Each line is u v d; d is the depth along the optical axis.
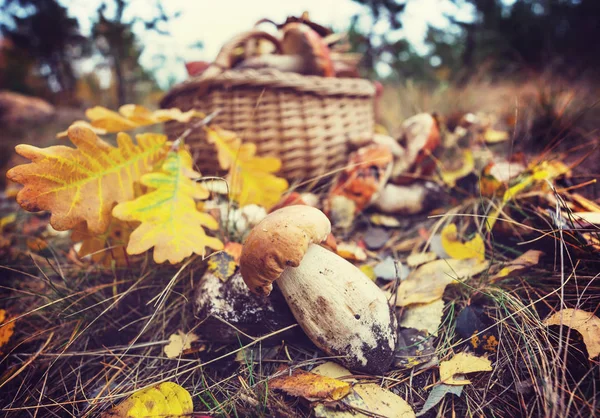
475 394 0.28
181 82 0.48
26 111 1.20
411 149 0.47
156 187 0.36
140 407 0.27
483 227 0.39
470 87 0.77
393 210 0.47
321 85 0.46
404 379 0.29
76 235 0.35
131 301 0.36
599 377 0.26
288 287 0.30
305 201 0.42
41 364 0.33
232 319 0.31
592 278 0.30
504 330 0.30
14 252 0.45
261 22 0.55
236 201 0.43
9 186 0.77
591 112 0.61
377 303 0.29
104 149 0.35
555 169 0.39
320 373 0.29
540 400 0.26
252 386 0.29
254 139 0.47
